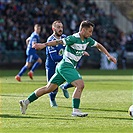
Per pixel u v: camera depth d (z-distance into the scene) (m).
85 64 72.69
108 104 26.08
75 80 20.62
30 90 33.78
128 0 96.19
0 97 29.02
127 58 75.81
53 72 25.12
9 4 75.81
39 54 68.94
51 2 81.19
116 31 81.38
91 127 18.17
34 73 57.84
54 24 24.59
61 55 24.78
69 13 79.81
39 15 76.44
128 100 28.17
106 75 55.09
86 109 23.88
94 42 21.30
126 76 53.31
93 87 37.22
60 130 17.47
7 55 69.38
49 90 21.36
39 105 25.23
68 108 24.14
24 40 71.38
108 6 85.56
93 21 80.62
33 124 18.78
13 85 37.94
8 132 17.06
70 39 20.41
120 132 17.20
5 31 71.69
